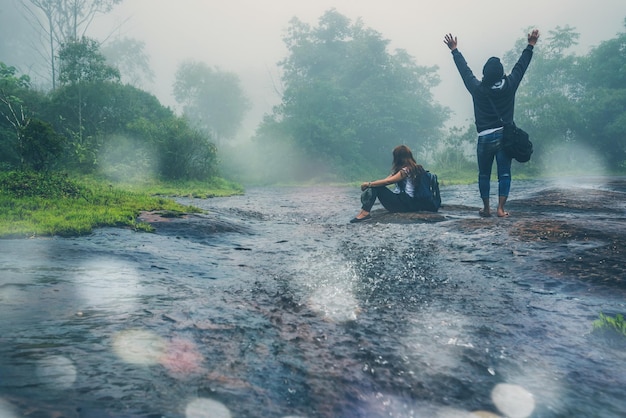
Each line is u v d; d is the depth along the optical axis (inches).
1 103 707.4
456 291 100.8
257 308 83.0
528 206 275.7
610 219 194.2
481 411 47.6
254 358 58.1
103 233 165.6
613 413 48.3
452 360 61.2
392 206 245.6
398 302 91.0
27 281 92.0
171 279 105.6
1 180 253.3
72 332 63.2
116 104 837.8
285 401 47.1
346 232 199.2
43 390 44.6
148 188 588.1
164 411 42.4
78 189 260.8
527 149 205.3
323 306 86.4
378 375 55.2
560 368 60.0
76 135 716.7
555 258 126.6
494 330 74.5
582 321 80.4
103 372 50.1
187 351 58.9
